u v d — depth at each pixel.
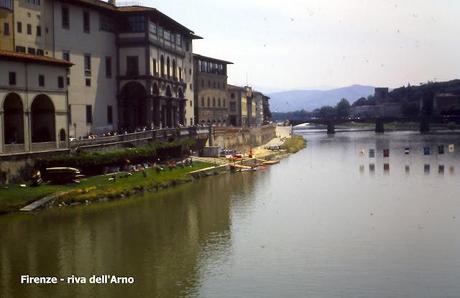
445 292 44.19
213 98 185.12
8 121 81.06
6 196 72.31
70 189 78.88
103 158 89.62
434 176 111.31
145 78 116.44
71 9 104.56
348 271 49.44
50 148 83.69
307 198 87.12
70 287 45.53
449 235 62.03
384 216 72.69
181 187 96.50
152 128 117.31
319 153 175.75
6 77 76.69
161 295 43.88
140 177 92.56
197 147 133.75
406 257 53.62
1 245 57.44
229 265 51.31
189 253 55.16
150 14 117.75
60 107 87.50
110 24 115.75
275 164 142.12
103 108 113.12
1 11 87.88
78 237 60.75
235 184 102.25
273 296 43.50
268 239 60.72
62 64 87.38
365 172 120.69
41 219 68.19
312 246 57.78
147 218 70.62
